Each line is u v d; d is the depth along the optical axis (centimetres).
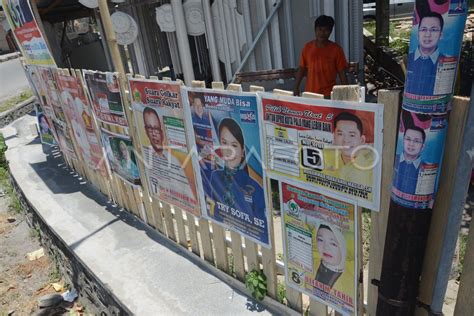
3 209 691
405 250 189
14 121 1074
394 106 185
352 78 575
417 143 170
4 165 776
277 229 397
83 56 1275
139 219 447
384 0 976
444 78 159
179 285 338
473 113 161
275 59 594
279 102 235
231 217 309
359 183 213
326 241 245
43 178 623
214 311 304
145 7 761
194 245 364
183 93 305
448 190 183
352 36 573
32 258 541
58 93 522
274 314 294
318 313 274
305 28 575
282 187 258
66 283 482
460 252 320
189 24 591
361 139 203
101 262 385
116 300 338
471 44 684
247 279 305
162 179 372
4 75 2167
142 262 375
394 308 203
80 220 474
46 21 952
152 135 360
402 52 854
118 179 460
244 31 587
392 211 189
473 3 1041
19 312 448
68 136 561
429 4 152
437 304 201
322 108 213
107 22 367
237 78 601
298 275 274
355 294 239
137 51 755
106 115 423
